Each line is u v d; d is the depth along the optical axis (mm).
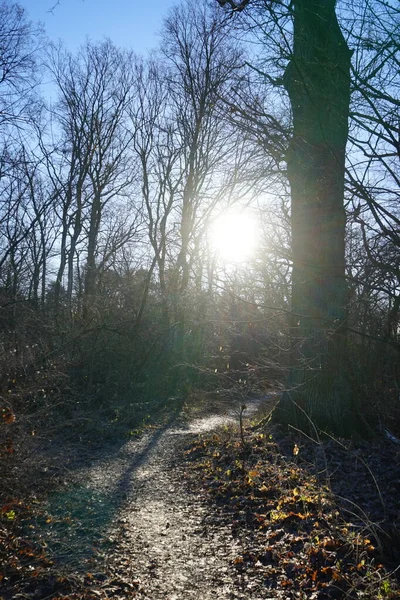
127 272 25297
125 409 16719
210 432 13680
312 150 7953
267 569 5887
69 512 7637
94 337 19453
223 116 8273
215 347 20375
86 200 27953
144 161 27219
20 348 14594
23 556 6016
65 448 11727
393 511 7090
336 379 10828
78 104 27203
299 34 7543
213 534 6977
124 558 6195
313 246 9461
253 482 8539
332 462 9219
